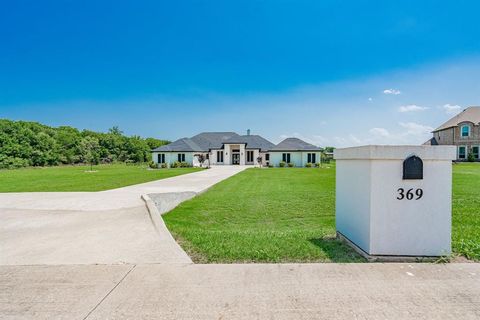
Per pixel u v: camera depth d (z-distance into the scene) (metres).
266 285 3.26
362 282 3.32
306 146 43.25
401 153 3.92
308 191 14.04
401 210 3.97
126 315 2.69
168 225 6.96
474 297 2.97
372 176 3.96
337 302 2.89
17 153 50.31
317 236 5.56
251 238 5.35
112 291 3.15
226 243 4.93
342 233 5.10
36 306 2.86
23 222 6.61
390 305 2.83
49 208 8.19
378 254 3.99
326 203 10.78
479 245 4.51
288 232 6.18
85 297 3.03
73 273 3.65
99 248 4.68
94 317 2.66
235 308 2.79
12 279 3.48
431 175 3.97
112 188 14.77
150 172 30.56
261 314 2.69
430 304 2.84
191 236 5.52
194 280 3.41
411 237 3.97
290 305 2.84
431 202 3.97
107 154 66.06
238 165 47.72
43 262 4.06
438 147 3.94
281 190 14.50
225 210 9.73
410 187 3.96
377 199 3.97
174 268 3.79
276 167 40.91
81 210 7.89
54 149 55.59
